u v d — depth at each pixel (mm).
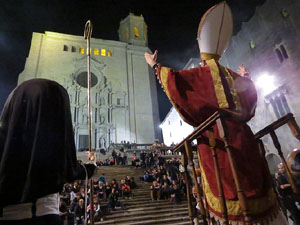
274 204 1828
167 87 2166
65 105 1421
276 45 18062
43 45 32594
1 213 1066
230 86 2119
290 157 2721
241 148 1877
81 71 32938
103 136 30094
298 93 15984
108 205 10930
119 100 33312
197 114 2092
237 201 1788
